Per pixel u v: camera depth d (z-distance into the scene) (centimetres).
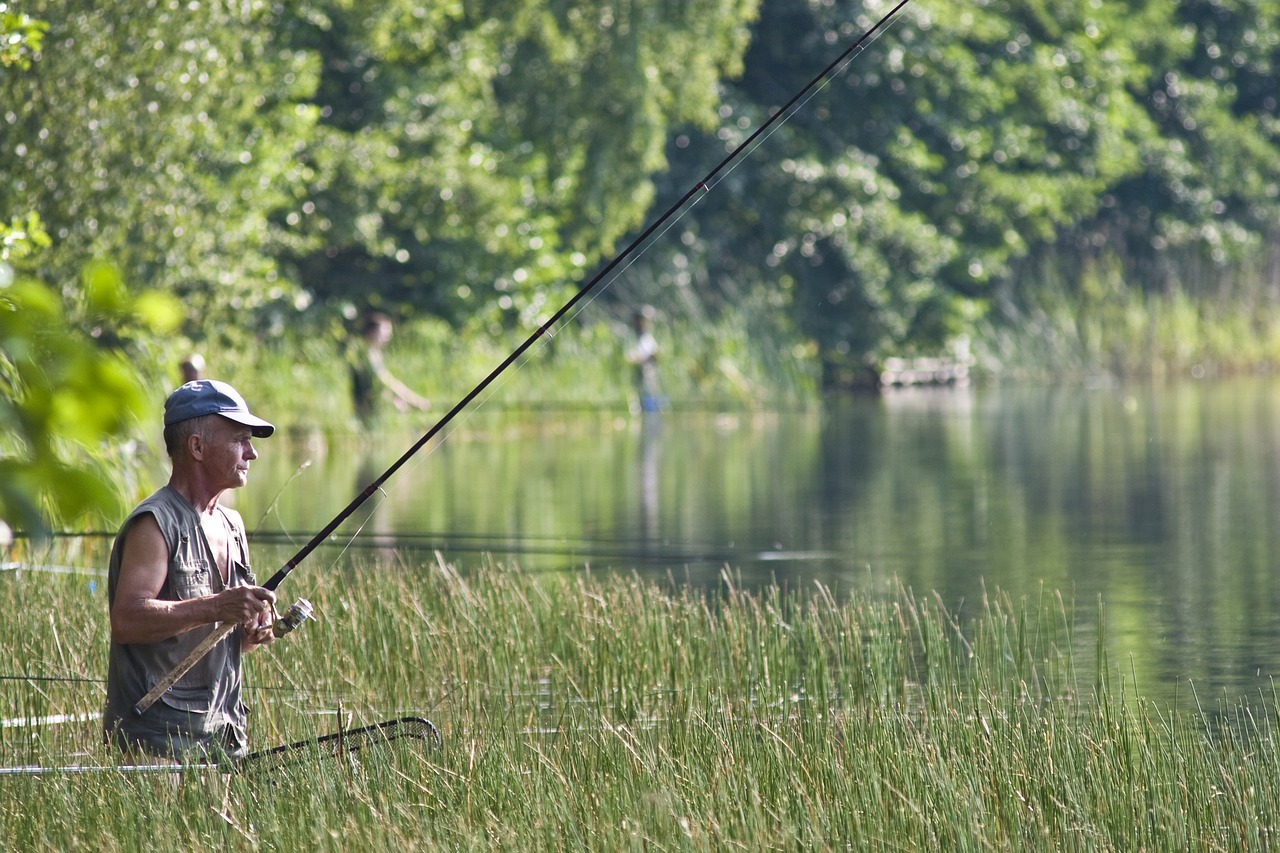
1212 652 3394
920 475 7244
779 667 3016
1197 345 16350
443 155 10244
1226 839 2038
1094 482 6844
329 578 3453
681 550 4941
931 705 2695
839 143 14250
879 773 2188
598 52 11331
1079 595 4109
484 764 2216
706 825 2019
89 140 5909
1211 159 17750
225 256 7900
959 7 15038
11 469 955
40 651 2898
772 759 2267
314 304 9900
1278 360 16700
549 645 3144
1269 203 18150
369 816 2025
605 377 10725
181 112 6538
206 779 2056
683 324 11681
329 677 2975
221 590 2130
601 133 11531
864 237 14100
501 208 10356
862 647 3250
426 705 2866
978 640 3334
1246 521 5531
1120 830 2048
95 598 3341
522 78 11369
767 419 11106
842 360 14212
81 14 5897
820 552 4906
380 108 10281
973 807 2066
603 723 2450
